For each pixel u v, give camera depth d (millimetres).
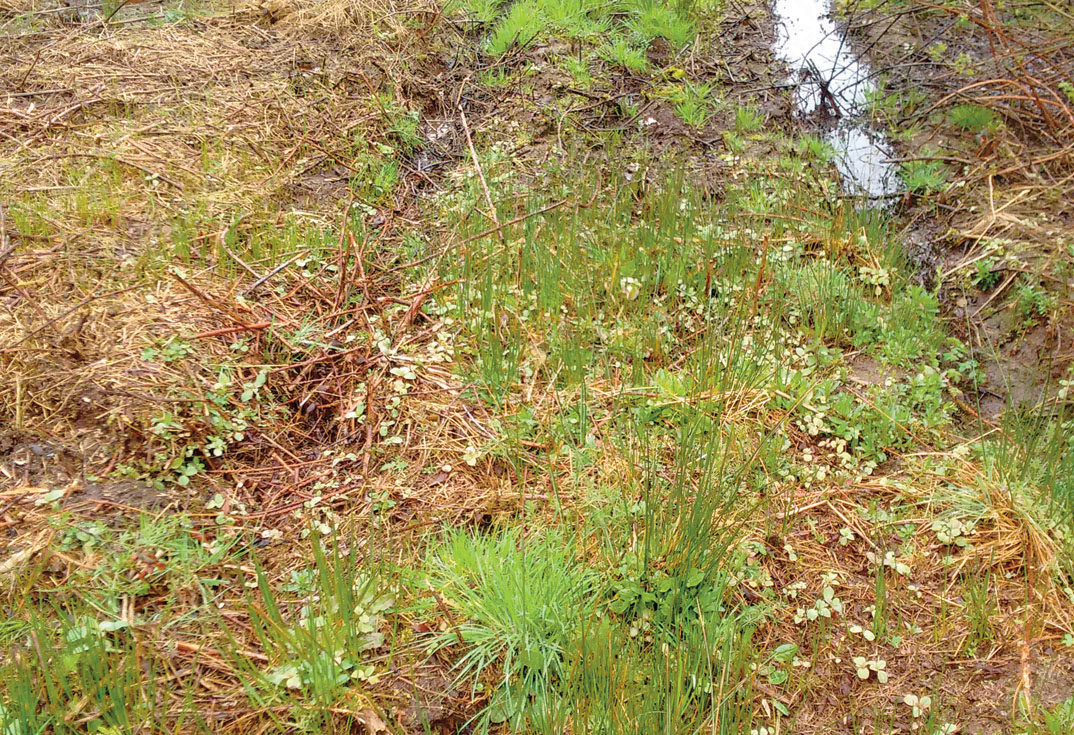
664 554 3725
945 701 3473
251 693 3195
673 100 7055
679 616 3596
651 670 3379
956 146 6539
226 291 5000
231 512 3953
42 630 3217
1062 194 5926
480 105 7066
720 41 7859
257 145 6250
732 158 6527
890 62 7480
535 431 4480
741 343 4848
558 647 3422
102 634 3312
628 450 4363
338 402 4535
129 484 3934
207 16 7625
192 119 6387
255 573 3711
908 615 3773
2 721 2969
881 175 6426
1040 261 5492
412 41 7520
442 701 3350
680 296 5395
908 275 5641
